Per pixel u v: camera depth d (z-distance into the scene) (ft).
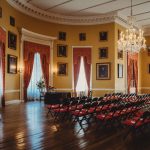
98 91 54.95
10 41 42.29
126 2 46.14
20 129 22.76
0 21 37.37
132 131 21.61
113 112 23.61
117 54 54.60
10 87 42.65
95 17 54.90
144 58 67.41
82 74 56.59
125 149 16.84
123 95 42.78
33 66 50.67
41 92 51.06
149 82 66.39
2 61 38.81
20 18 46.32
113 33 53.72
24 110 35.68
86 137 20.06
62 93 44.21
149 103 35.94
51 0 45.88
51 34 54.49
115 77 53.52
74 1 46.34
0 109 36.60
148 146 17.62
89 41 56.03
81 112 24.88
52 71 54.19
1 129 22.71
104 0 45.39
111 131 22.36
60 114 29.91
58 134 20.98
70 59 56.29
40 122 26.43
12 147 16.98
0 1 37.42
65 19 55.62
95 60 55.47
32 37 49.39
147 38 66.59
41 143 18.06
